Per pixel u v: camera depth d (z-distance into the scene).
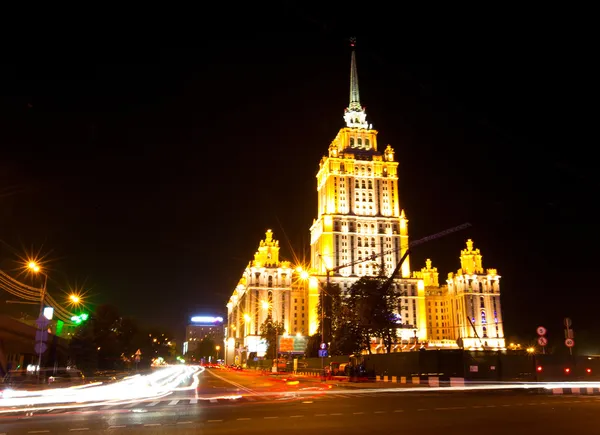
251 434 16.80
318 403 27.75
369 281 110.94
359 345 109.94
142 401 30.47
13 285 67.00
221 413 23.02
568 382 40.00
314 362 86.44
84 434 17.20
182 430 17.88
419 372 48.62
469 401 28.75
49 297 71.81
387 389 40.22
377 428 18.09
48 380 52.16
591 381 40.81
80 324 97.38
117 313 106.69
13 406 27.91
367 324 107.94
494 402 28.03
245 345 198.50
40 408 26.55
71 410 25.25
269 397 32.56
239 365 182.62
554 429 17.72
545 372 40.59
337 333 111.06
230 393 37.25
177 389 43.66
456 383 42.69
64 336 101.88
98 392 40.44
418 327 198.25
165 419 21.00
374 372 59.00
